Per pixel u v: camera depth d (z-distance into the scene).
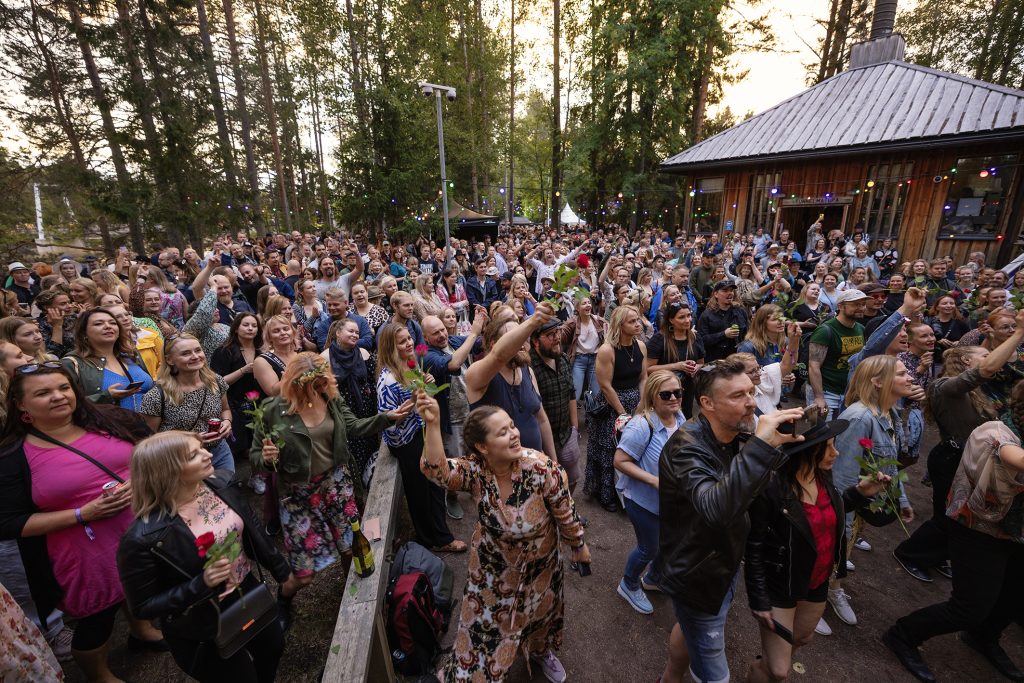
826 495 2.12
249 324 4.21
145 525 1.79
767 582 2.08
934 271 7.59
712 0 20.53
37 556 2.18
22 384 2.08
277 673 2.60
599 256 12.92
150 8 14.57
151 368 3.99
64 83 15.05
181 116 15.24
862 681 2.60
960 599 2.45
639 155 23.47
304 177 31.61
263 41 22.59
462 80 25.61
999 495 2.27
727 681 2.01
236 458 4.74
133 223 14.83
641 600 3.06
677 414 2.92
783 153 14.44
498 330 3.08
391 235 18.56
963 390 2.94
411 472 3.28
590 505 4.22
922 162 12.74
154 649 2.75
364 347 4.83
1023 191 11.45
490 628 2.24
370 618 2.07
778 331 4.50
